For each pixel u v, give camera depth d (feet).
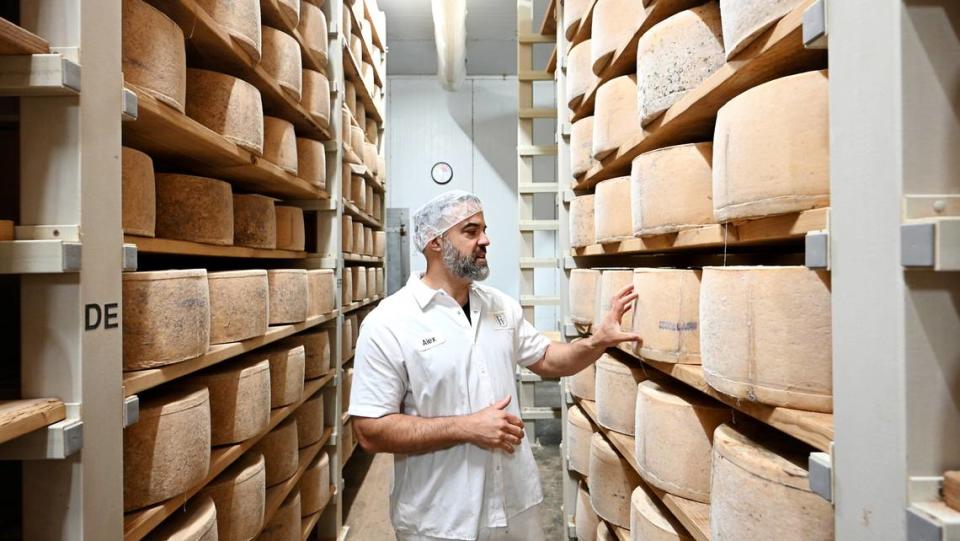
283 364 5.87
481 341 4.70
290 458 6.06
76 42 2.70
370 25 11.76
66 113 2.71
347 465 11.11
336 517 8.06
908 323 1.86
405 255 17.39
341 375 8.54
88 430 2.76
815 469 2.37
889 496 1.94
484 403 4.50
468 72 17.85
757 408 2.91
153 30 3.54
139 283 3.48
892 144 1.90
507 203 18.02
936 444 1.87
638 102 4.30
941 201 1.85
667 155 3.91
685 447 3.83
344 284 9.37
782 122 2.72
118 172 3.05
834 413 2.26
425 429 4.16
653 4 4.23
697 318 3.90
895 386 1.90
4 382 3.07
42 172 2.72
